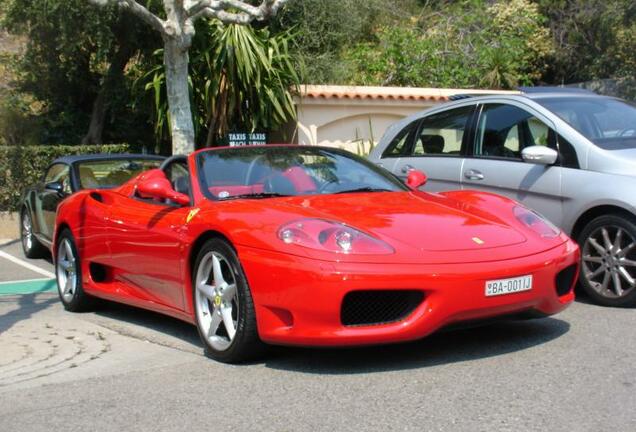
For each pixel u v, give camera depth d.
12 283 7.76
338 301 3.75
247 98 13.03
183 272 4.64
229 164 5.12
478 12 20.22
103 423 3.42
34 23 13.41
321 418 3.34
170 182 5.36
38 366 4.45
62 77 14.94
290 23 16.69
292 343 3.89
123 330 5.38
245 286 4.06
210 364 4.31
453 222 4.33
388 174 5.48
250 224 4.16
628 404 3.40
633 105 6.69
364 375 3.93
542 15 22.44
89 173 8.32
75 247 6.06
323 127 14.66
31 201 9.16
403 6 22.50
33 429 3.39
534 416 3.27
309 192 4.92
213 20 12.70
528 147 5.97
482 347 4.39
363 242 3.90
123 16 13.42
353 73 17.50
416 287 3.78
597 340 4.51
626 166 5.56
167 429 3.31
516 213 4.70
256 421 3.35
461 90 15.73
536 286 4.12
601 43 22.03
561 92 6.71
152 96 13.30
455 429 3.15
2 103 14.66
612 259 5.47
